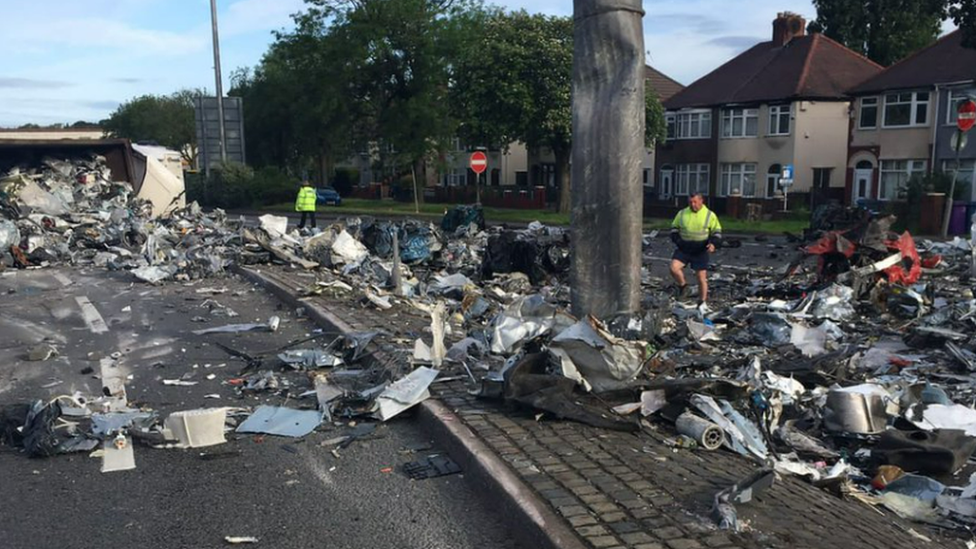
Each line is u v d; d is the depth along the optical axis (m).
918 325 9.70
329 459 5.57
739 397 5.94
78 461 5.58
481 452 5.14
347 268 14.91
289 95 57.84
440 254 17.80
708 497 4.45
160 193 26.53
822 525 4.23
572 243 6.83
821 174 41.84
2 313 11.26
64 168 23.75
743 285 14.34
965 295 12.26
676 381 5.93
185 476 5.30
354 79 47.81
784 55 45.59
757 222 34.25
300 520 4.62
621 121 6.52
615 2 6.41
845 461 5.65
